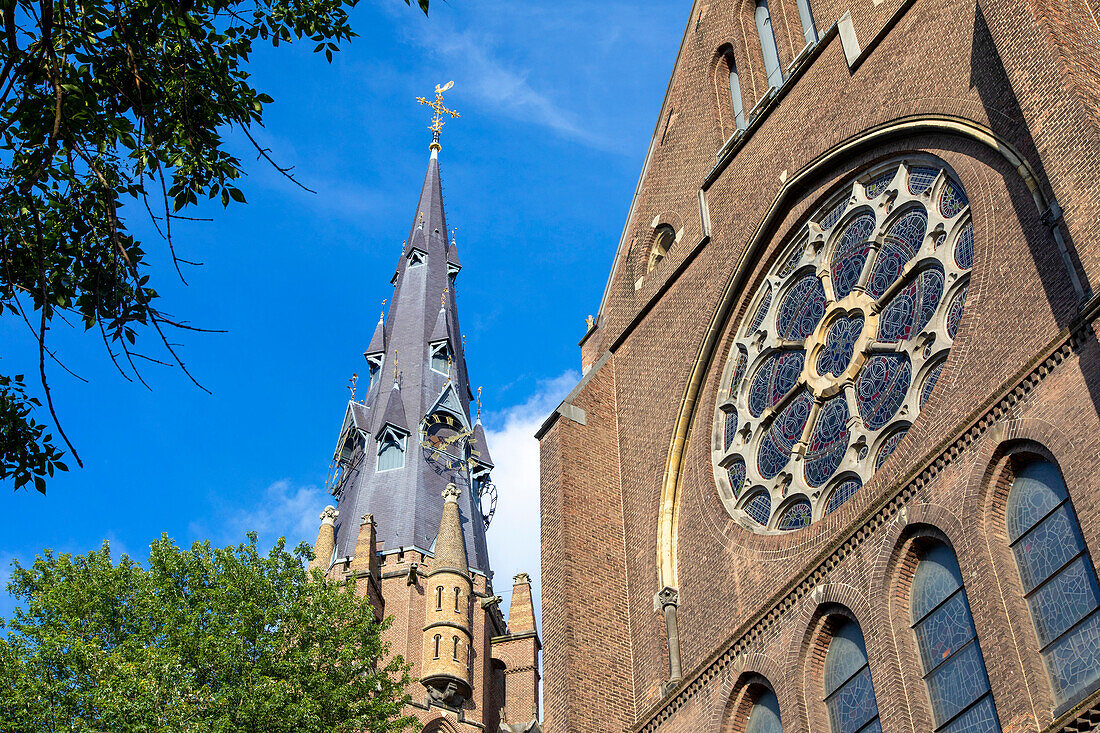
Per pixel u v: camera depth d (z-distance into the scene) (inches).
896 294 894.4
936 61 906.7
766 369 1003.3
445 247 3553.2
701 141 1198.3
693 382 1062.4
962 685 703.7
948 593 738.2
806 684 805.9
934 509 747.4
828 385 919.7
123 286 492.4
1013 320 753.6
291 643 1239.5
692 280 1117.1
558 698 979.9
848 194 981.2
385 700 1243.2
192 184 583.5
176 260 443.5
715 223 1115.9
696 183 1178.0
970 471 732.0
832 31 1034.1
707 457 1016.9
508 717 2613.2
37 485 569.3
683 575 992.9
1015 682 655.1
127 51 527.8
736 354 1042.7
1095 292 682.2
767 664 838.5
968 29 885.8
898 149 926.4
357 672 1257.4
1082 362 684.7
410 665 1316.4
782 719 808.9
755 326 1037.8
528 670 2687.0
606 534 1079.6
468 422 3122.5
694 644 940.0
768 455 960.3
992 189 808.9
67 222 546.3
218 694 1121.4
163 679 1080.8
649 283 1192.8
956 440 749.3
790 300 1005.2
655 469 1071.0
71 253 546.6
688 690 903.1
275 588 1274.6
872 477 820.6
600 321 1264.8
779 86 1129.4
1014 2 796.0
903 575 768.9
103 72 541.0
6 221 539.8
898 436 838.5
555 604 1032.2
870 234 938.7
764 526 925.2
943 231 864.3
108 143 552.1
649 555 1032.2
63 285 544.1
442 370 3201.3
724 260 1079.6
